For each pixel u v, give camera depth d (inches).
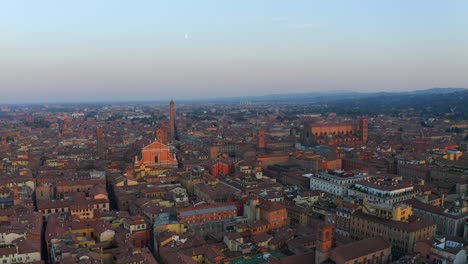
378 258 6752.0
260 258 6998.0
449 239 7519.7
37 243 7514.8
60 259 6510.8
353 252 6486.2
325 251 6491.1
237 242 7588.6
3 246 7130.9
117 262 6565.0
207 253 7101.4
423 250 6884.8
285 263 6550.2
